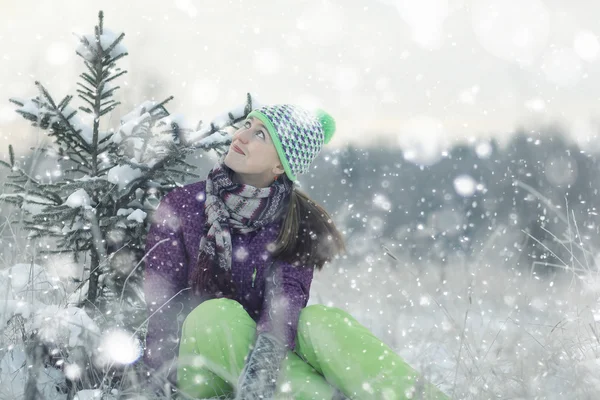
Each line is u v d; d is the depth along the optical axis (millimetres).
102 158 3217
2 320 2793
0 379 2545
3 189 3170
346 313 2848
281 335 2709
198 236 3059
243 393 2504
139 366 2842
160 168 3230
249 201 3045
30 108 3039
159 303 2936
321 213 3240
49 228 3201
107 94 3176
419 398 2502
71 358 2717
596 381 2662
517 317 3479
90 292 3221
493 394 2643
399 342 3207
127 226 3166
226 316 2691
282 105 3145
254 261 3066
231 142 3221
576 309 3387
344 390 2641
